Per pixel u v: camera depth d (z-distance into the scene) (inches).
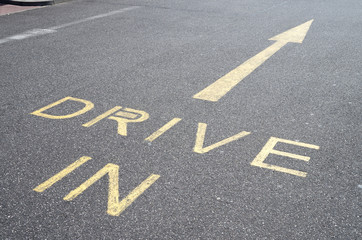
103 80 266.2
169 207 146.9
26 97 239.6
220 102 232.8
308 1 557.6
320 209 146.4
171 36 374.9
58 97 239.6
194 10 491.5
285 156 178.7
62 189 156.3
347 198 152.3
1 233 134.7
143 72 281.3
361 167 171.3
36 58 311.7
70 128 202.4
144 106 227.1
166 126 204.4
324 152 182.2
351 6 519.2
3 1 518.9
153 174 165.5
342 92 248.8
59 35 376.2
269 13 478.0
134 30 394.6
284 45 347.3
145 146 185.9
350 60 309.6
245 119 212.4
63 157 177.3
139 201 149.8
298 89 252.7
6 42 354.0
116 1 542.0
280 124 207.3
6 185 158.7
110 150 182.5
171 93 245.3
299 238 133.3
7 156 178.2
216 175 165.0
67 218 141.5
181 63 300.5
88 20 434.9
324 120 212.1
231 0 562.3
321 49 336.5
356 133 199.2
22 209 145.7
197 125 205.6
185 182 160.4
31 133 197.8
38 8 495.5
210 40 362.6
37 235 134.0
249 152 181.5
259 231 136.1
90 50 331.9
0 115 216.4
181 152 181.0
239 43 353.4
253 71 284.2
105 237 133.4
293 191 155.7
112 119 212.2
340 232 135.9
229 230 136.3
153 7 504.7
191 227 137.6
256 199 151.2
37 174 165.5
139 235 134.3
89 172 166.7
